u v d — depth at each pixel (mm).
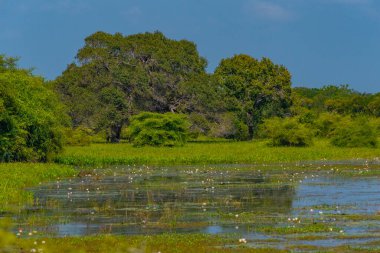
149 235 28375
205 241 26859
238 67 128375
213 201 38750
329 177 52312
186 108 118938
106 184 48625
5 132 63875
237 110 125938
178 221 31844
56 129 68188
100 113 112250
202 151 82750
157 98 117688
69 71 119500
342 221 31188
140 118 99312
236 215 33062
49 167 58469
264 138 122688
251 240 27094
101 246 25672
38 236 28250
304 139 92000
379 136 96312
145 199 39938
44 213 34688
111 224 31281
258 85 127188
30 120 65312
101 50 118125
